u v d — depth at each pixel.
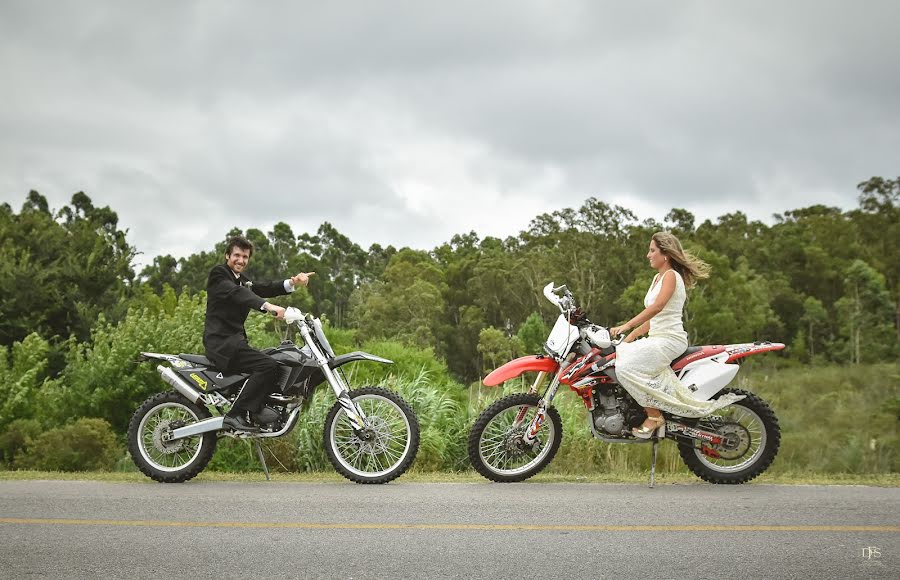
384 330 109.69
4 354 14.46
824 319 84.62
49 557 4.86
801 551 4.95
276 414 7.46
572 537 5.29
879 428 12.48
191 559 4.81
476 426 7.46
